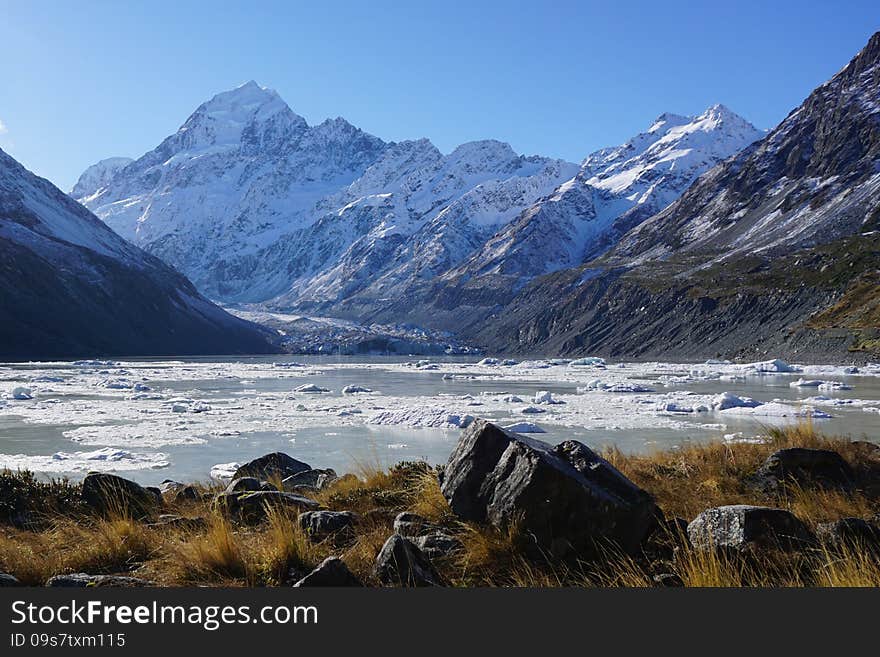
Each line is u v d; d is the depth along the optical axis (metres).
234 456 23.22
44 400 47.75
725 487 11.16
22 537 8.68
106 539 8.04
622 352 146.75
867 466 11.98
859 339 96.69
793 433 14.61
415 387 64.50
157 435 28.95
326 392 57.94
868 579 6.13
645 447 24.09
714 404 40.19
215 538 7.36
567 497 7.30
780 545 6.92
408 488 10.45
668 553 7.43
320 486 13.91
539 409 38.78
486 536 7.46
